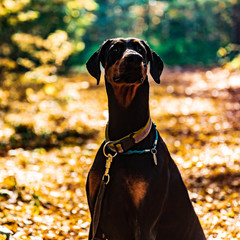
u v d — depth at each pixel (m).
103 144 3.40
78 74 23.86
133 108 3.26
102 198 3.26
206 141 9.62
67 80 19.83
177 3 35.53
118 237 3.34
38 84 12.32
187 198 3.51
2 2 9.20
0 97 9.87
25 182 6.57
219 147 9.06
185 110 13.14
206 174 7.36
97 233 3.38
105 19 40.25
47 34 16.97
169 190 3.39
